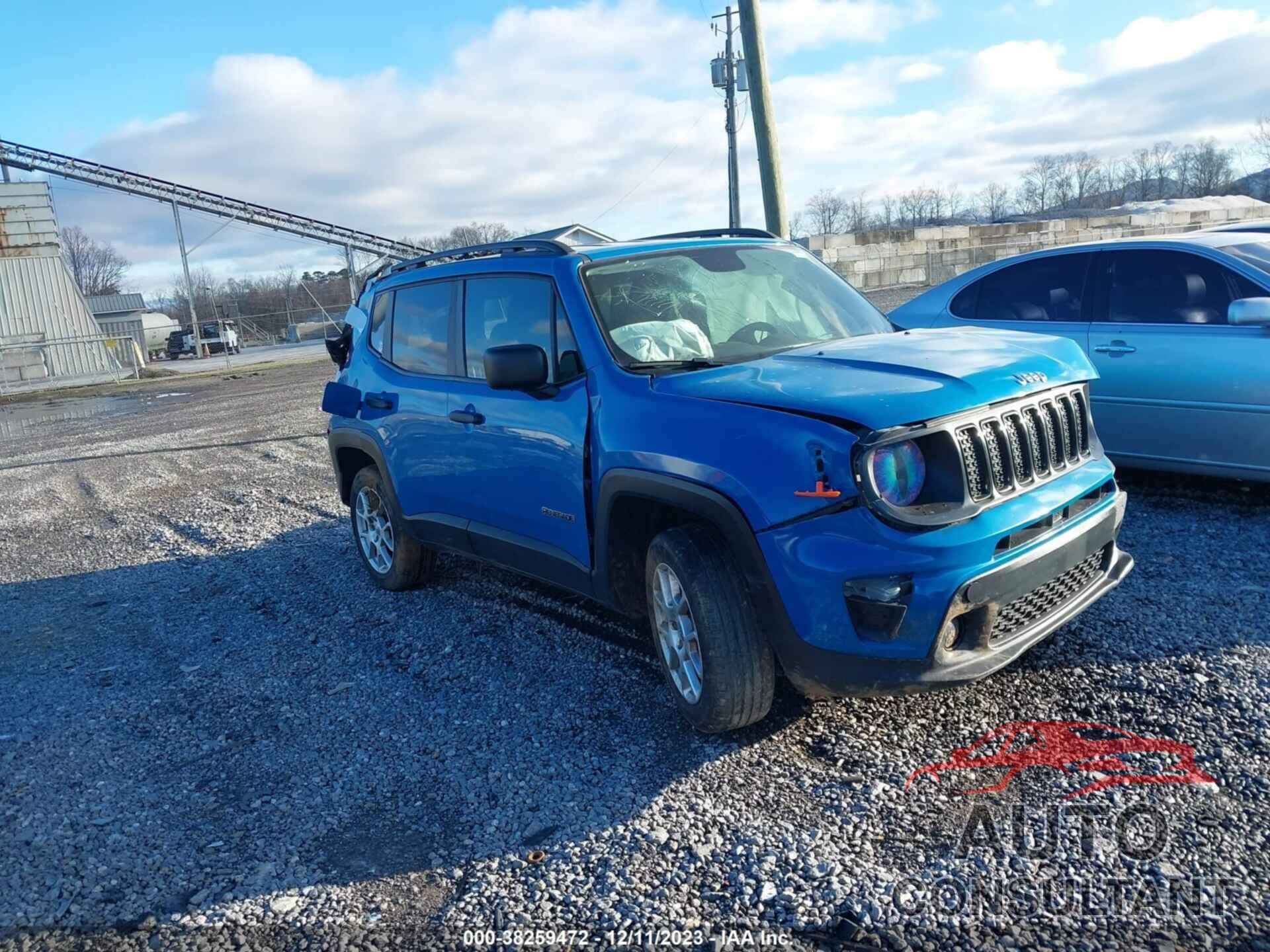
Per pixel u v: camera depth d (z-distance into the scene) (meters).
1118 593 4.64
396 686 4.59
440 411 4.98
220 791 3.75
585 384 4.04
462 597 5.79
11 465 13.71
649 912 2.78
